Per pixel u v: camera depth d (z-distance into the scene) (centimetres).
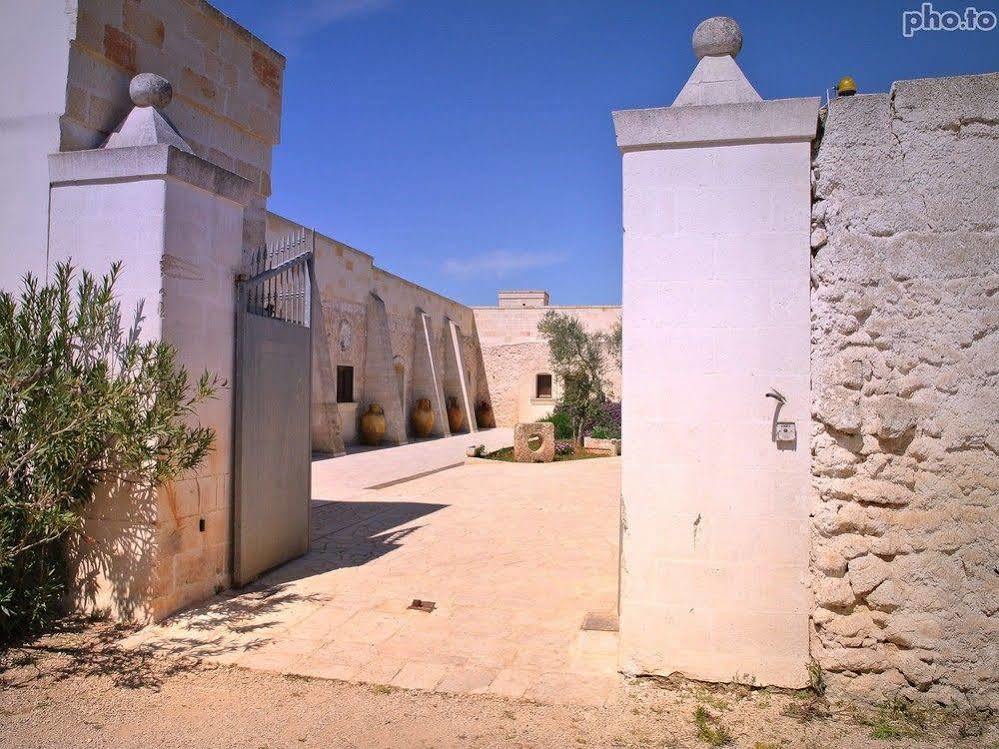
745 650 394
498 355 3148
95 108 525
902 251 374
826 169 383
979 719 360
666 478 402
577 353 2255
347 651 448
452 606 538
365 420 2036
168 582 499
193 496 523
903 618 373
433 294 2675
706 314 399
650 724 357
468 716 365
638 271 405
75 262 500
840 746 337
